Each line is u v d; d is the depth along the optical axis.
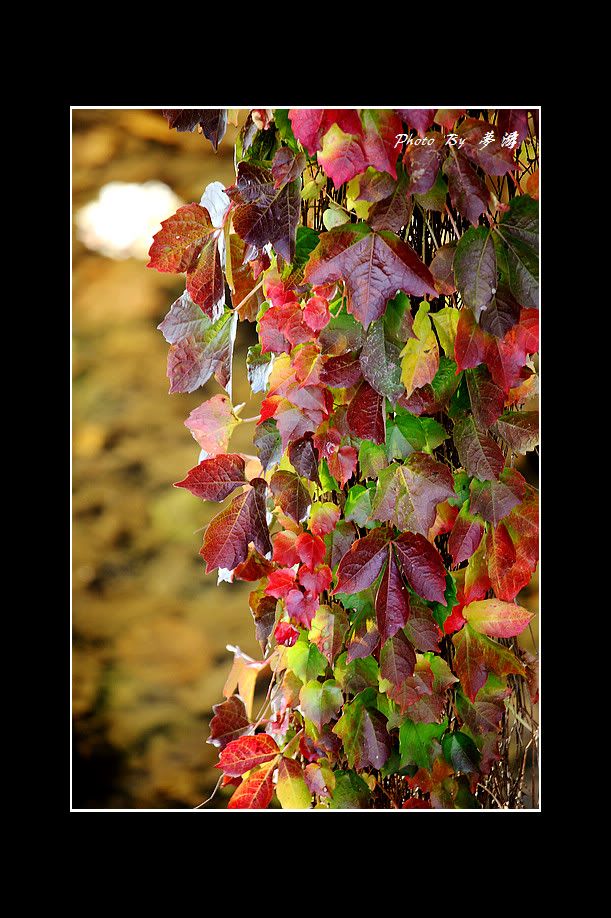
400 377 1.98
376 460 2.01
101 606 3.25
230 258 2.13
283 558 2.07
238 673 2.14
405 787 2.11
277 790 2.09
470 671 2.04
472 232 1.97
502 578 2.03
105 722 3.17
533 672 2.08
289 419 2.03
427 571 2.00
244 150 2.08
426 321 1.99
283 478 2.06
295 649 2.08
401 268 1.96
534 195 2.02
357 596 2.04
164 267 2.05
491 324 1.98
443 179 1.97
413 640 2.02
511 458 2.05
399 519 2.00
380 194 1.96
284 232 2.00
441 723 2.06
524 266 1.98
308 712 2.07
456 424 2.01
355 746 2.06
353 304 1.96
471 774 2.06
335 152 1.95
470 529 2.02
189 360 2.09
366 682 2.06
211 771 3.20
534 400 2.12
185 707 3.25
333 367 1.98
